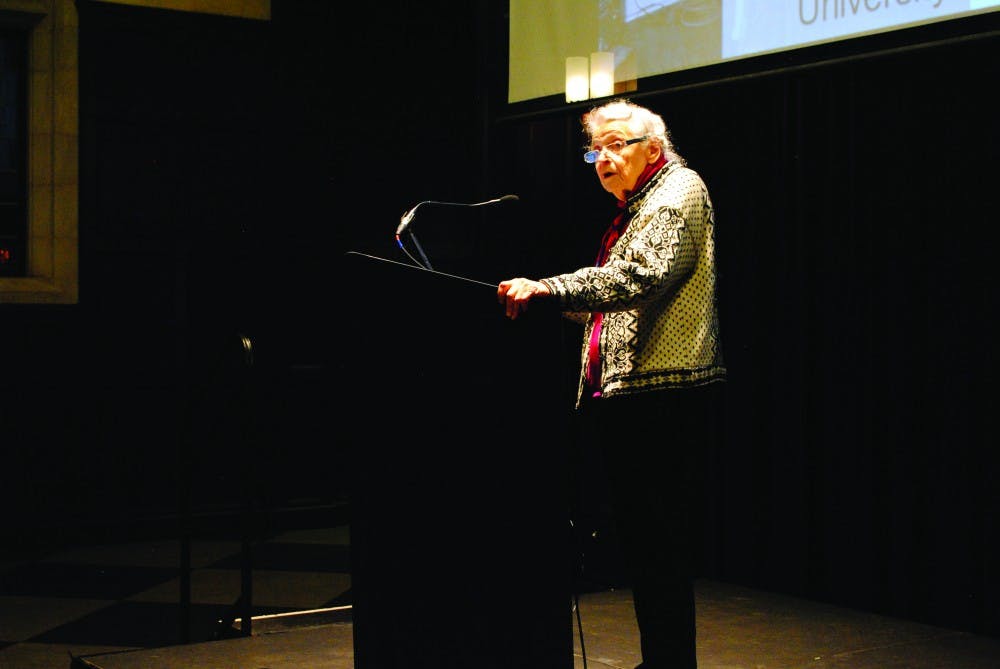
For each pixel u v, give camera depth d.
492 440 2.27
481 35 5.00
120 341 5.89
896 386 3.82
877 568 3.91
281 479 6.25
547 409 2.29
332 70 6.33
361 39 6.33
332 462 6.38
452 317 2.26
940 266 3.70
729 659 3.30
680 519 2.50
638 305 2.34
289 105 6.25
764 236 4.30
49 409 5.74
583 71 4.31
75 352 5.79
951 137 3.66
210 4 5.99
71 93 5.73
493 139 5.03
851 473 3.96
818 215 4.10
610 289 2.29
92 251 5.83
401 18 6.29
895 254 3.83
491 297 2.28
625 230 2.54
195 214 6.06
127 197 5.91
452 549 2.25
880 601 3.90
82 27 5.77
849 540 3.97
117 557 5.51
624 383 2.48
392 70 6.30
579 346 4.70
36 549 5.65
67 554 5.58
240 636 3.73
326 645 3.45
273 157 6.23
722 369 2.56
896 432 3.82
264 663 3.24
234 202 6.15
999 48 3.52
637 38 4.06
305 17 6.26
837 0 3.38
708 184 4.47
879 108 3.88
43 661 3.81
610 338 2.54
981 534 3.61
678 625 2.49
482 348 2.27
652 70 4.00
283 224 6.25
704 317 2.49
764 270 4.30
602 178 2.61
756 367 4.31
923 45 3.16
